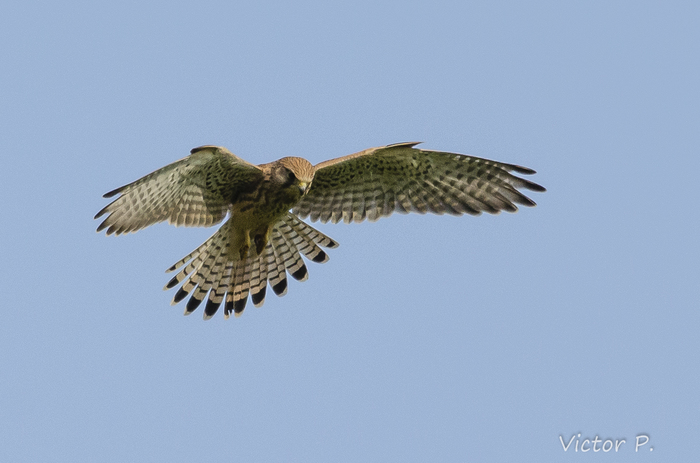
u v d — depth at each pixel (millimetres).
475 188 15242
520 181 14828
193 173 13633
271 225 15102
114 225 13102
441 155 14938
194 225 14273
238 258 15367
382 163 15242
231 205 14570
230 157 13461
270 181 14297
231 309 15508
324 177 15406
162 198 13570
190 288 15305
